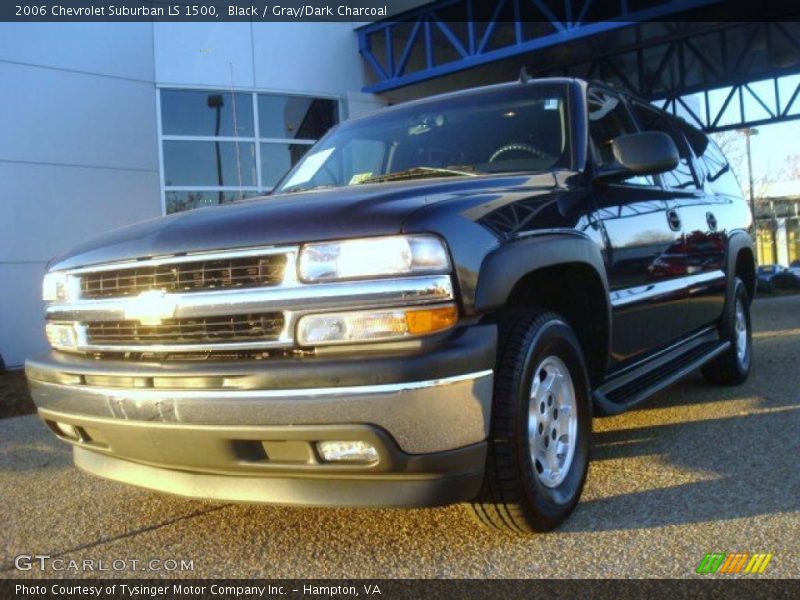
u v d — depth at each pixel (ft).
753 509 11.10
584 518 11.09
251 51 41.98
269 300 9.22
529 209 10.87
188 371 9.44
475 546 10.33
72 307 10.82
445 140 14.19
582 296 12.30
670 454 14.02
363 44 45.83
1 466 16.15
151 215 38.83
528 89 14.62
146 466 10.66
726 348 18.56
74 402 10.50
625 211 13.51
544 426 10.82
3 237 34.47
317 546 10.66
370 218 9.21
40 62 35.40
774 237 175.63
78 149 36.55
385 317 8.93
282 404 8.95
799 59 61.87
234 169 41.55
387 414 8.74
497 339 9.51
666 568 9.40
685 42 55.52
